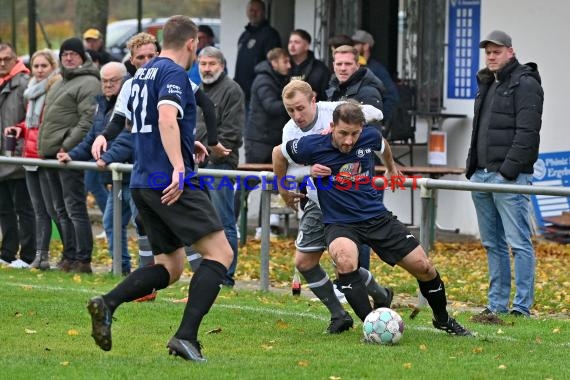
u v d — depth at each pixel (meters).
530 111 29.70
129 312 28.48
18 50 81.31
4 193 40.25
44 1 116.94
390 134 47.62
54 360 22.41
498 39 29.91
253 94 45.47
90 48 49.69
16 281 34.47
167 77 22.20
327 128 26.12
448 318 26.09
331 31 51.22
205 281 22.22
